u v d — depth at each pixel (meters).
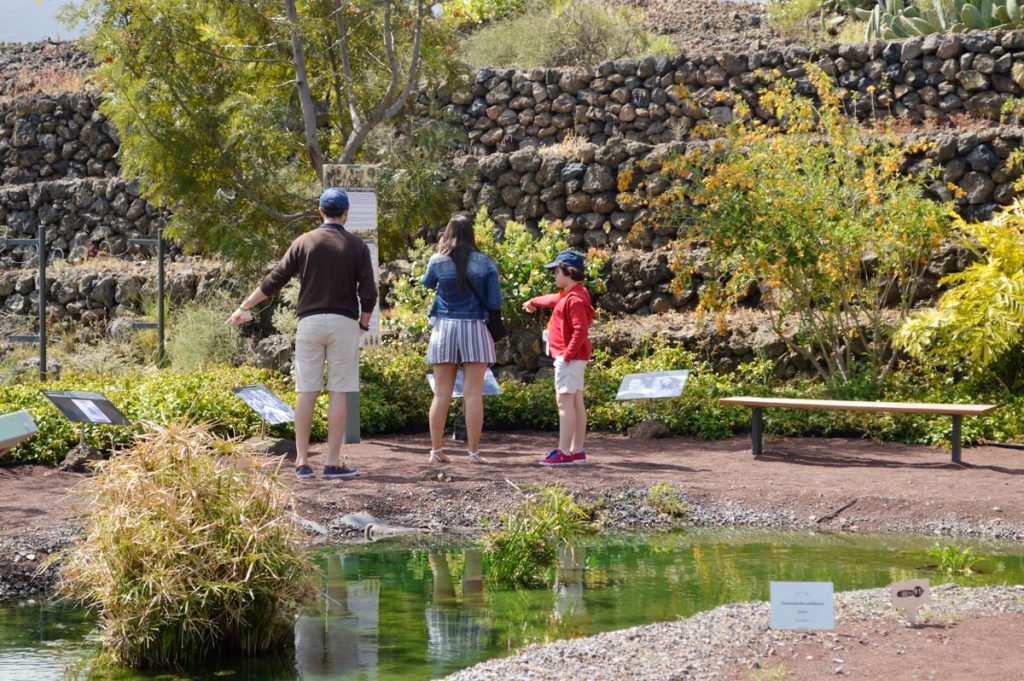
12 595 5.53
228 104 11.80
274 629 4.60
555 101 15.29
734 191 10.91
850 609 4.81
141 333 14.85
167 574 4.33
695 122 14.60
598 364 11.59
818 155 10.97
